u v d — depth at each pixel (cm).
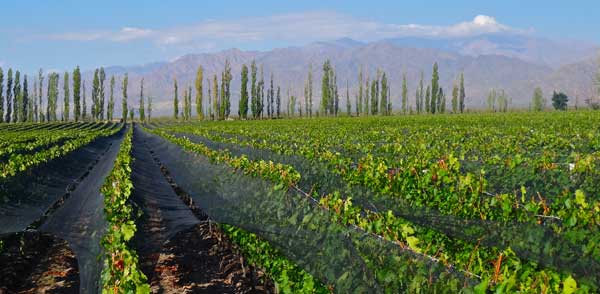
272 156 1883
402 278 707
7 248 1277
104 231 1121
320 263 854
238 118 11862
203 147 2256
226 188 1411
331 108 12719
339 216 870
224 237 1297
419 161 1238
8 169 1795
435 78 13200
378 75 12694
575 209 756
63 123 11581
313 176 1281
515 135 2653
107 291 841
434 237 846
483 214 857
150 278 1127
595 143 1838
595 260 668
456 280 650
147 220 1412
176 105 13888
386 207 1015
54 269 1209
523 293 591
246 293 1064
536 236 732
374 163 1273
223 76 11825
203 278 1137
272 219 1062
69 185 2184
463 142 2269
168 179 2372
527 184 1028
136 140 5869
